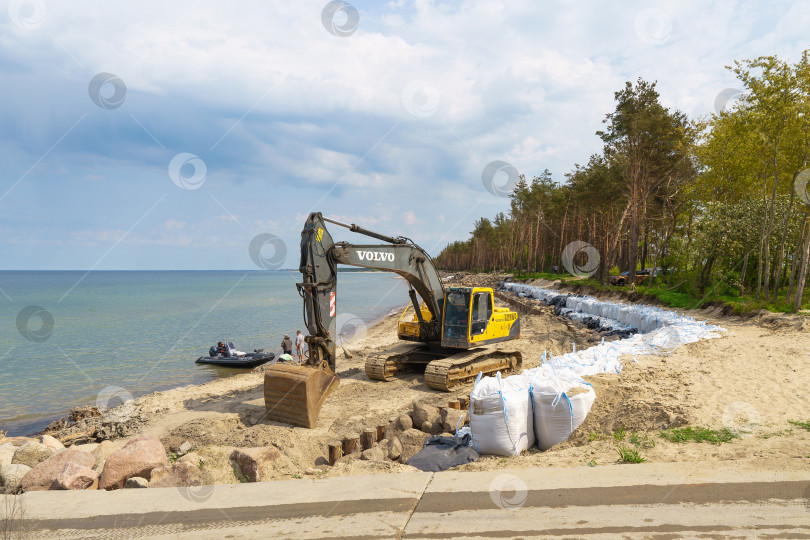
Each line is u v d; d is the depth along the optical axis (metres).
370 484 5.76
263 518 5.07
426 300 14.49
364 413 11.03
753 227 23.72
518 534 4.39
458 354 14.22
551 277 52.91
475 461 6.95
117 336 32.25
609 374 9.90
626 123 34.38
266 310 52.75
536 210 63.38
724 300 21.69
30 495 6.05
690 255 26.94
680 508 4.64
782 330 15.22
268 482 6.04
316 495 5.54
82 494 6.04
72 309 55.38
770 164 20.64
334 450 7.94
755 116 19.52
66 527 5.14
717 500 4.75
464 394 12.43
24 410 15.60
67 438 11.27
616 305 23.97
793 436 6.32
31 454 8.62
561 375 8.29
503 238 93.00
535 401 7.62
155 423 11.73
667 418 7.20
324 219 11.18
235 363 21.31
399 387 13.58
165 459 7.38
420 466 6.86
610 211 46.38
